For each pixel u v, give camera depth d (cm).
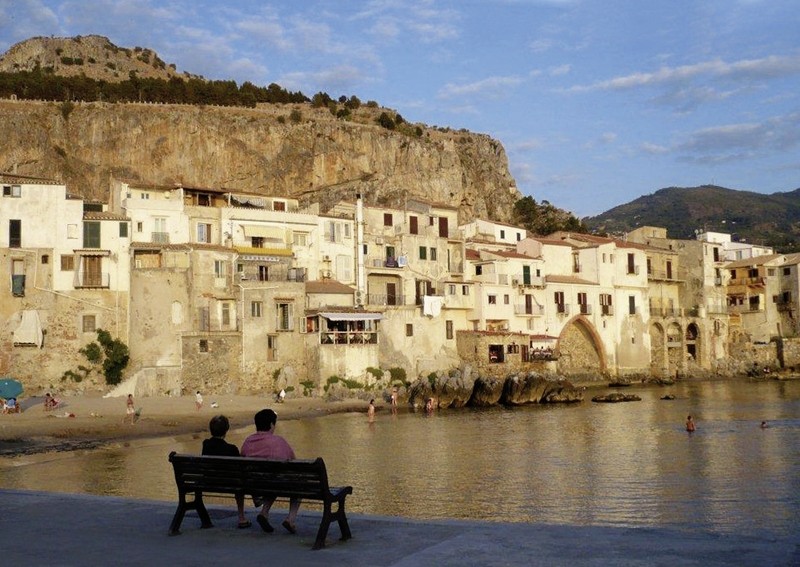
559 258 11556
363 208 10088
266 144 17175
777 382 11612
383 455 4706
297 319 8506
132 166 15950
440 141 19875
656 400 8800
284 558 1298
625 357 11631
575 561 1202
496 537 1370
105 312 7862
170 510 1748
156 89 18438
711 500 3262
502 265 10588
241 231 8862
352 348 8531
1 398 6475
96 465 4291
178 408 7025
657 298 12656
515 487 3603
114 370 7756
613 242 11888
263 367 8219
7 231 7719
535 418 7038
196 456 1505
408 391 8675
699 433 5631
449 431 6047
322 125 17762
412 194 18075
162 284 7981
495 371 9788
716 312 13225
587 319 11262
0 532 1527
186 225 8544
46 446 5062
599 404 8469
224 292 8212
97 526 1580
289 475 1433
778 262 13575
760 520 2873
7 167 14650
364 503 3244
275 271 8719
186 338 7881
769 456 4472
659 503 3209
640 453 4675
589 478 3831
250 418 6750
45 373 7688
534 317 10762
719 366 12862
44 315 7738
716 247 13712
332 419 7038
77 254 7825
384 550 1322
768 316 13512
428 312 9650
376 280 9912
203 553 1350
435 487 3612
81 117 15938
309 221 9338
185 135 16412
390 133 18475
